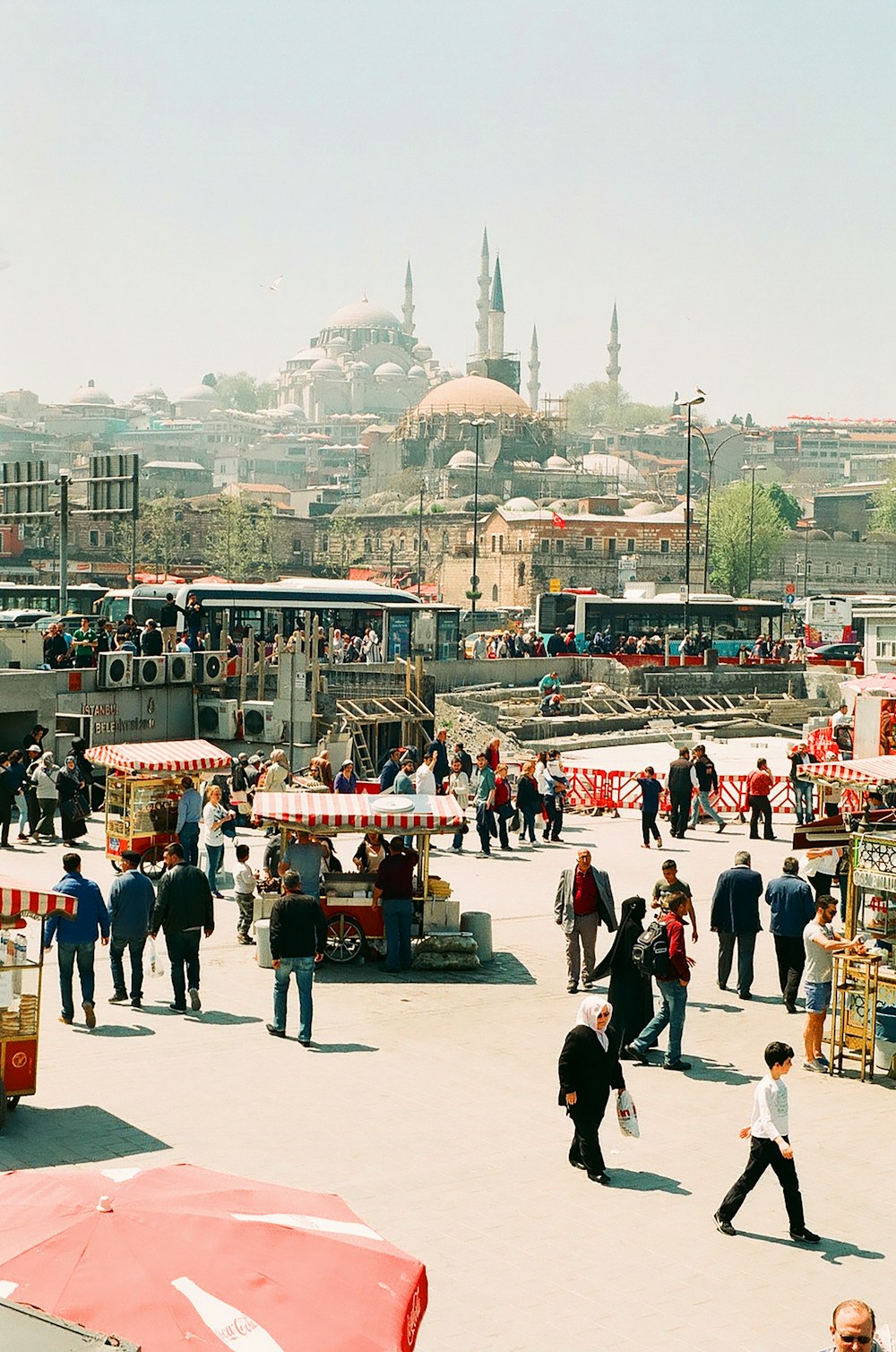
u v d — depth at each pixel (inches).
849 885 673.0
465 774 1465.3
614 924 797.2
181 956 727.7
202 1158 513.7
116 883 732.0
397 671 2081.7
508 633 2994.6
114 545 6545.3
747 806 1483.8
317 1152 529.0
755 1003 791.7
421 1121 571.5
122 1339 226.1
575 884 792.9
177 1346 233.3
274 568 7003.0
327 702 1932.8
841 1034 663.1
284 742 1667.1
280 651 1866.4
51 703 1502.2
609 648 2999.5
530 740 2367.1
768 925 1003.9
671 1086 636.7
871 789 1011.9
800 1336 399.2
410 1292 259.6
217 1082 609.6
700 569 6658.5
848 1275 441.7
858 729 1435.8
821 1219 487.2
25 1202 268.2
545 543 6451.8
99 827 1283.2
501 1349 383.2
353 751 1830.7
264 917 853.2
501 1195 495.8
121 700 1596.9
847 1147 562.9
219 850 1025.5
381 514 7588.6
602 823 1464.1
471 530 7066.9
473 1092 612.4
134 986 733.3
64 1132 535.5
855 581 7509.8
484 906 1021.8
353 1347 241.6
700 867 1198.3
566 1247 454.0
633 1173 524.4
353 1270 260.2
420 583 6318.9
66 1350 215.5
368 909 848.9
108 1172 288.2
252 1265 253.3
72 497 6702.8
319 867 840.3
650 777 1285.7
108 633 1753.2
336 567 7076.8
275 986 684.7
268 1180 497.0
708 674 2869.1
